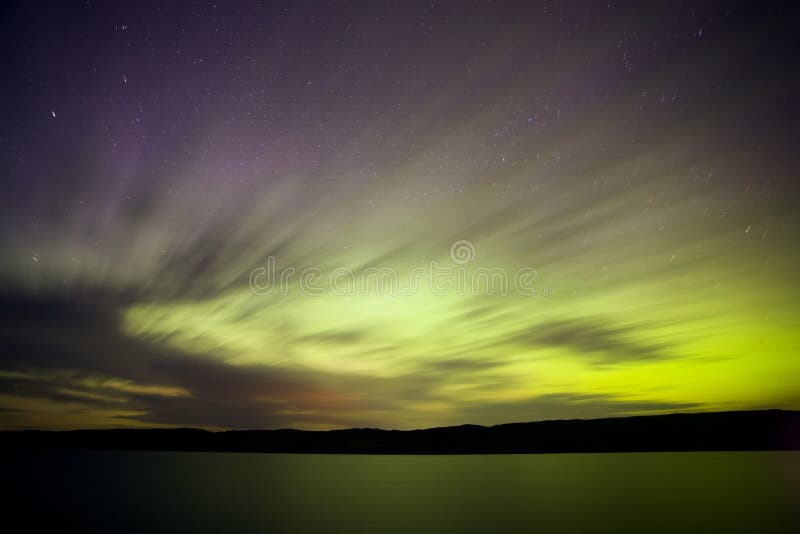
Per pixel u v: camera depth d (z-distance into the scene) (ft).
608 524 41.50
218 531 41.65
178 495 63.57
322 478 81.92
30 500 61.05
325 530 41.04
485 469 95.09
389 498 57.82
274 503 55.62
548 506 50.55
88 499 61.26
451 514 46.85
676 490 61.26
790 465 95.20
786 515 44.57
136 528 43.52
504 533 38.68
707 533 37.93
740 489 61.52
